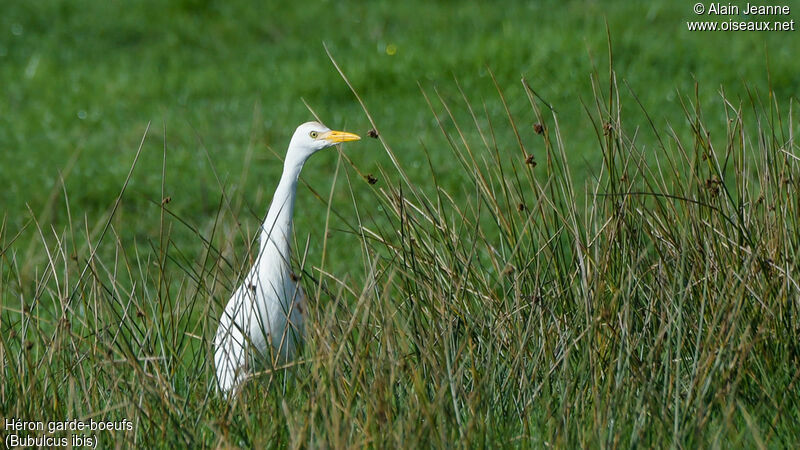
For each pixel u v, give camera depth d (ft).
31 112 77.51
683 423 25.26
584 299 28.48
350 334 28.73
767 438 25.76
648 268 30.48
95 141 71.00
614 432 25.32
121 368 29.45
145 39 93.86
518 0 97.04
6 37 92.02
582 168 60.59
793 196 30.12
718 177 30.55
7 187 62.49
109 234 55.52
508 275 31.42
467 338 27.86
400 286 33.01
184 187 61.67
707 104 70.23
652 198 33.78
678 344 25.89
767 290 28.76
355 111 74.79
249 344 28.86
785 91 71.51
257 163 65.72
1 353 28.63
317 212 56.90
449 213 52.85
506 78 76.74
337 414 24.49
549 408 26.68
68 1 99.30
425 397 25.70
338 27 93.56
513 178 59.06
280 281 32.37
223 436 25.16
